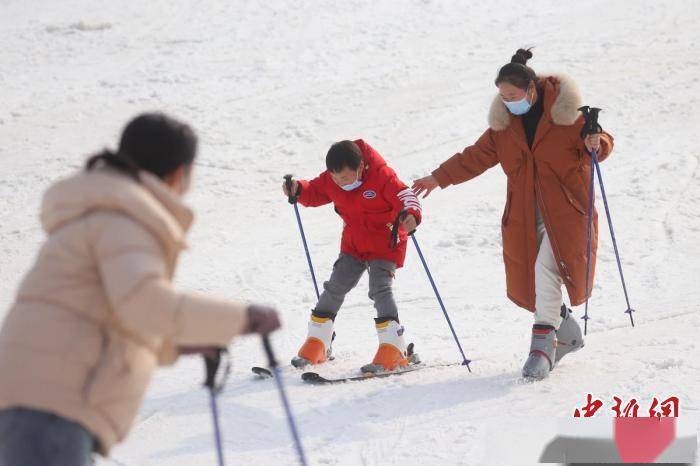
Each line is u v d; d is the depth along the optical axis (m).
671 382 10.57
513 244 11.68
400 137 27.09
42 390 5.09
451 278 17.52
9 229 22.22
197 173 25.05
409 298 16.50
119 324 5.32
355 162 11.92
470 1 42.28
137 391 5.46
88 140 28.00
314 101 30.50
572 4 40.62
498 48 35.22
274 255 19.77
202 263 19.42
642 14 37.69
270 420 10.68
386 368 12.30
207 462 9.45
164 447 9.97
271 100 30.84
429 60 34.38
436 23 39.41
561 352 11.96
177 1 45.00
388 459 9.14
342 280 12.86
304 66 34.62
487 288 16.83
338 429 10.21
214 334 5.17
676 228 19.11
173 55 36.97
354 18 40.91
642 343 12.52
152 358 5.61
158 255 5.19
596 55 32.84
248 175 25.00
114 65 36.06
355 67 34.22
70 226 5.31
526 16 39.38
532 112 11.30
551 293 11.44
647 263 17.27
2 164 26.39
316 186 12.81
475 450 9.17
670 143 24.67
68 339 5.16
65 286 5.24
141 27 41.38
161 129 5.67
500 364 12.39
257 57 36.06
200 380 12.47
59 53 38.06
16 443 5.01
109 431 5.32
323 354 13.02
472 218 20.89
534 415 10.02
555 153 11.20
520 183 11.50
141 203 5.25
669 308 14.47
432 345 13.79
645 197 21.02
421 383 11.70
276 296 17.31
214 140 27.44
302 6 43.09
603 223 19.67
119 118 29.78
